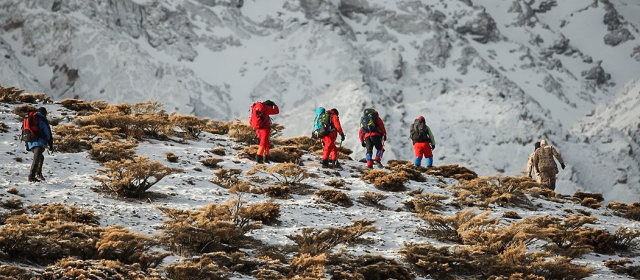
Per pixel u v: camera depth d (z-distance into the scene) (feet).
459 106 552.00
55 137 62.34
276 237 44.24
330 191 56.65
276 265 37.68
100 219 42.98
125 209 46.06
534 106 570.05
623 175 522.47
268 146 67.00
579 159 529.45
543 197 70.38
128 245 35.99
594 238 51.11
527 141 521.65
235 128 81.51
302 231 42.50
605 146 556.51
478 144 512.22
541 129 528.22
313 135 69.77
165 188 53.78
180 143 73.87
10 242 34.24
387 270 38.70
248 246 41.68
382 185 63.26
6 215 40.83
